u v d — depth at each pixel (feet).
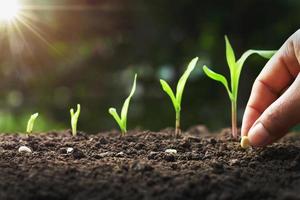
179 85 1.64
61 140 1.63
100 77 3.80
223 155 1.42
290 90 1.33
